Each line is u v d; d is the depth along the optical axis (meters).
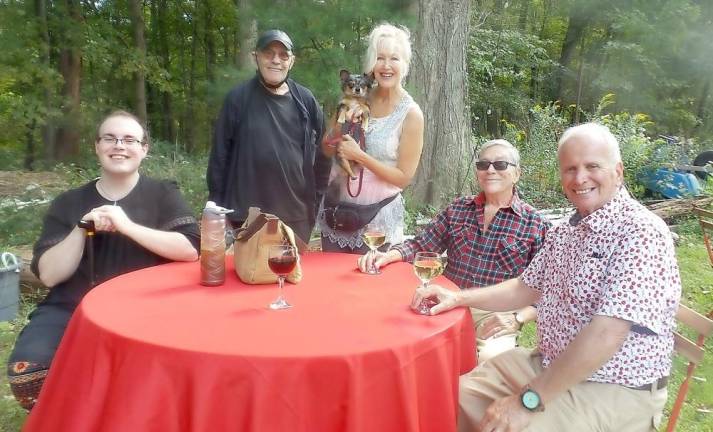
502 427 1.98
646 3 19.17
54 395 1.92
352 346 1.72
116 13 17.19
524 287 2.42
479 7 18.00
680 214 8.40
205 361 1.62
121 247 2.72
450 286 2.49
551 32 23.28
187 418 1.65
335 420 1.67
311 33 6.61
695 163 10.59
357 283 2.46
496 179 2.86
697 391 3.63
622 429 1.99
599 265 2.01
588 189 2.06
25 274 4.55
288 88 3.45
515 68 18.47
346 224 3.33
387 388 1.73
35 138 14.30
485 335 2.66
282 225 2.39
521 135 10.34
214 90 7.75
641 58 18.36
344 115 3.26
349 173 3.27
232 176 3.37
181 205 2.87
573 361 1.90
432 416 1.90
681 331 4.47
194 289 2.29
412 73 7.88
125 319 1.90
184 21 19.62
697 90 20.67
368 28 6.97
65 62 14.55
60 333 2.58
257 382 1.60
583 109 20.53
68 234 2.70
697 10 18.36
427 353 1.85
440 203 8.06
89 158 12.39
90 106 15.14
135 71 15.09
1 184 8.85
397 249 2.98
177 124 20.41
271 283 2.38
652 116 19.44
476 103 16.47
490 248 2.93
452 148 8.08
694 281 5.86
